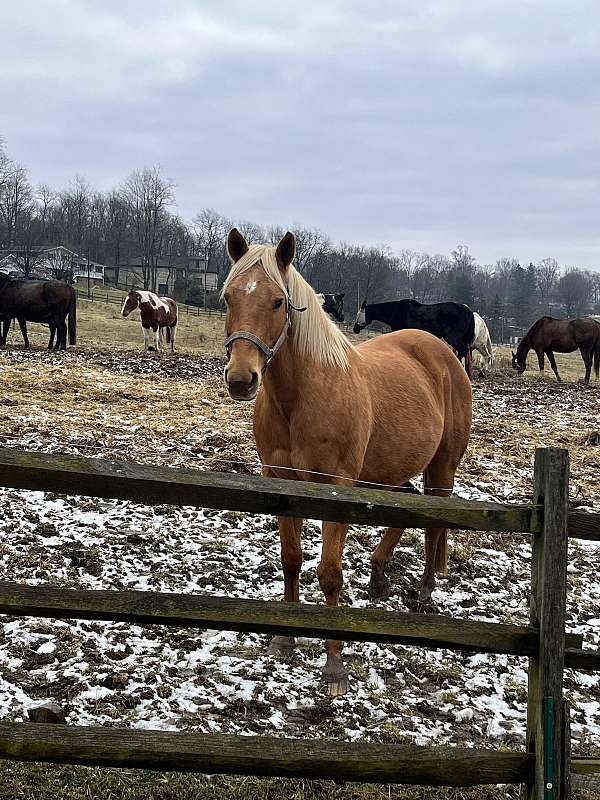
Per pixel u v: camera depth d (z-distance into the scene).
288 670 4.34
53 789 3.12
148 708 3.76
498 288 122.12
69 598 2.52
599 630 5.20
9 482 2.45
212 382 15.30
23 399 10.98
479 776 2.78
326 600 4.26
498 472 9.16
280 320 4.13
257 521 6.66
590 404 16.22
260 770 2.63
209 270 81.88
